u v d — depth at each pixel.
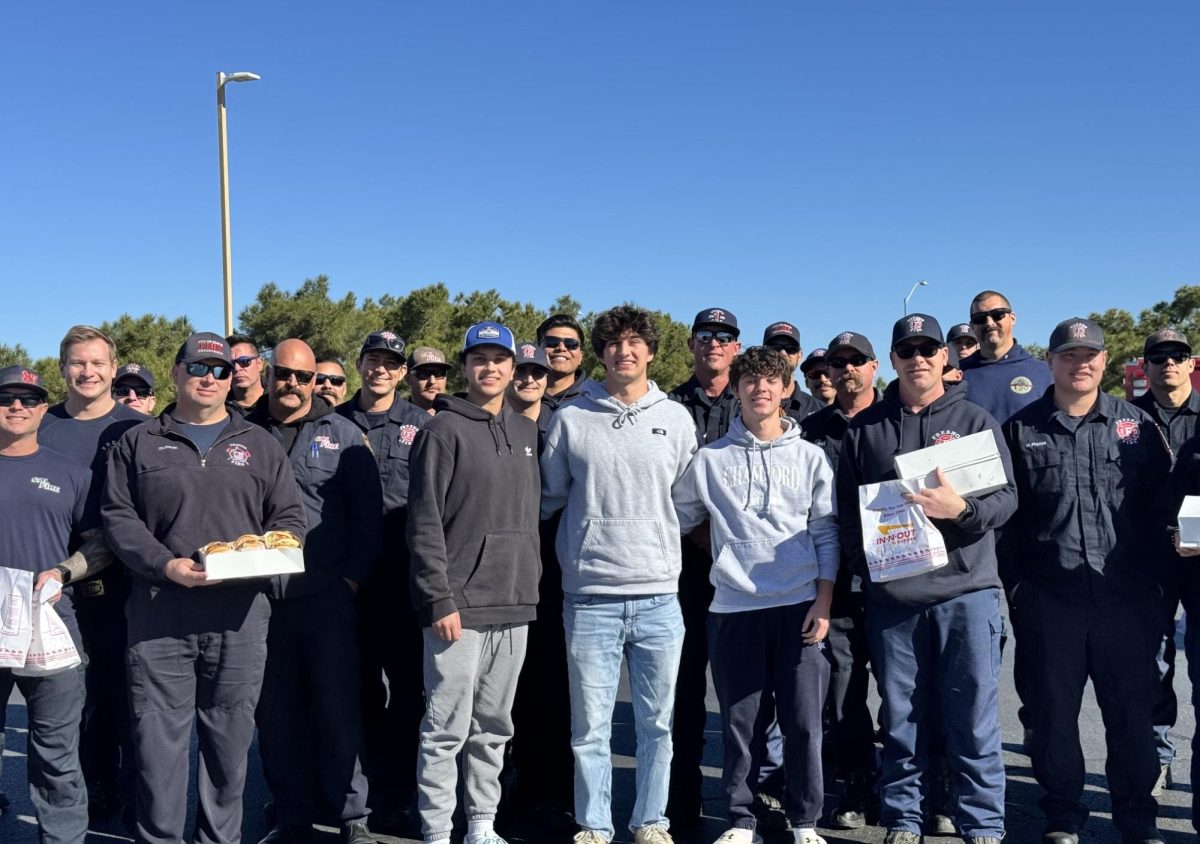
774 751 4.12
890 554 3.47
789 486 3.73
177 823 3.37
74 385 4.12
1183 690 6.36
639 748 3.72
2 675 3.48
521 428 3.77
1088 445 3.70
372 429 4.96
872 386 4.65
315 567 3.76
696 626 4.12
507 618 3.60
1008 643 7.70
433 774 3.57
